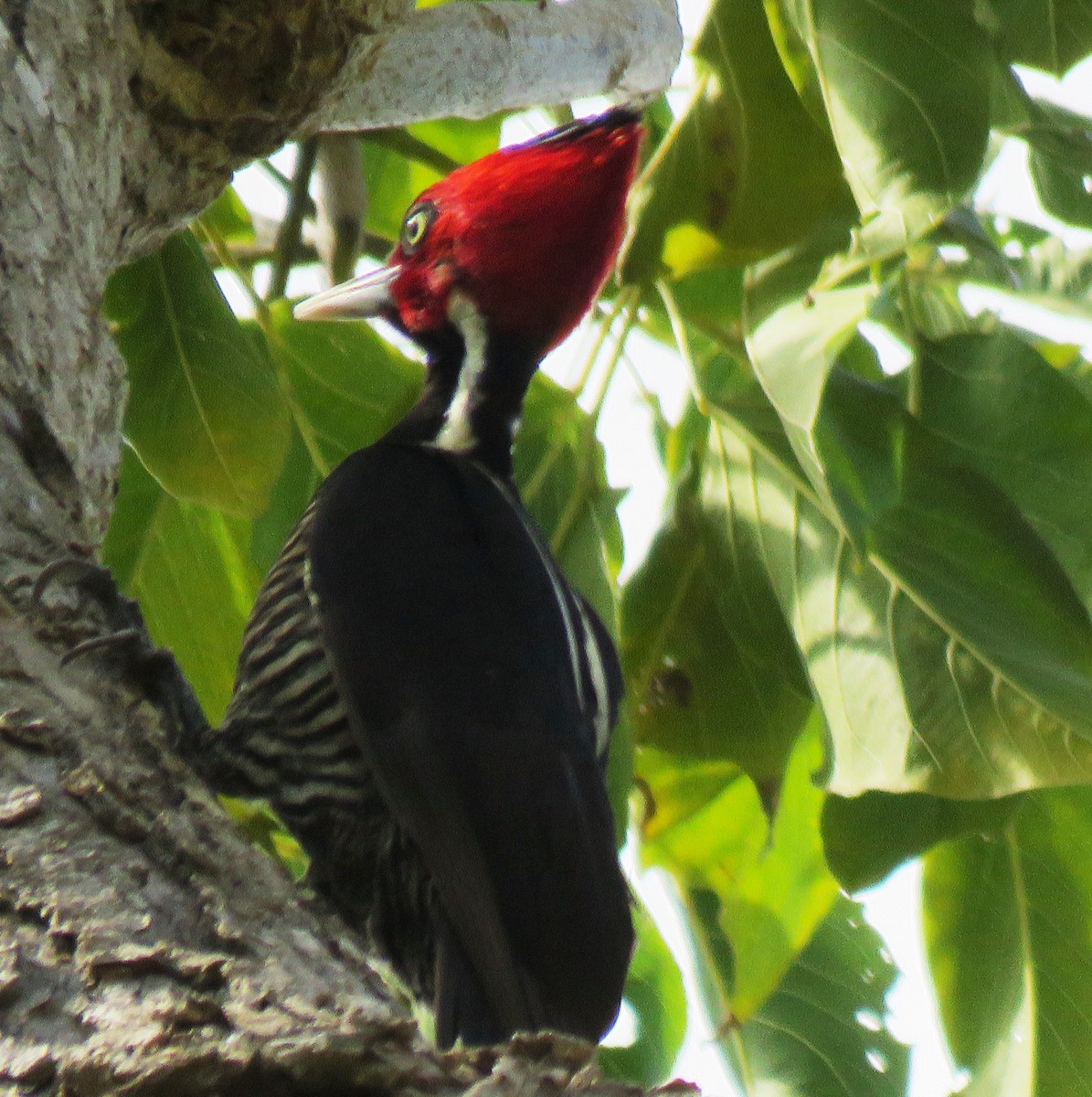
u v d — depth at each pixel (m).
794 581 10.02
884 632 9.73
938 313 10.77
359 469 8.51
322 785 7.84
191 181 8.61
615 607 9.80
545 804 7.32
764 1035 11.35
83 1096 3.84
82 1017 4.14
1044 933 10.62
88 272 7.71
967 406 9.98
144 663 7.22
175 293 9.47
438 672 7.54
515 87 10.07
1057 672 9.27
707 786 10.76
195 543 10.80
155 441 9.48
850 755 9.80
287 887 5.37
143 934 4.65
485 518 8.29
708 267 8.88
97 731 5.72
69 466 7.10
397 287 9.62
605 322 9.66
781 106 8.83
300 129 9.21
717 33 8.84
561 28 10.23
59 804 5.21
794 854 10.88
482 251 9.34
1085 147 9.42
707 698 10.39
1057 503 9.87
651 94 10.42
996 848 10.73
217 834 5.46
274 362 10.48
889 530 9.46
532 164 9.35
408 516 8.14
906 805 10.34
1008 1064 10.56
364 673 7.56
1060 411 9.88
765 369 8.29
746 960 10.70
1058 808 10.64
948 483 9.37
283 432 9.55
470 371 9.39
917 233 8.12
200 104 8.38
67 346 7.42
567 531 9.67
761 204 8.83
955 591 9.39
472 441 9.25
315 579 7.88
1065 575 9.29
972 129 8.18
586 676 8.41
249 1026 4.12
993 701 9.54
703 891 11.01
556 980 7.02
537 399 9.91
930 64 8.21
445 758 7.34
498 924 7.01
